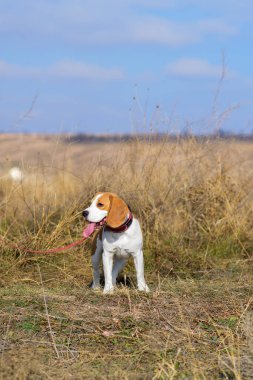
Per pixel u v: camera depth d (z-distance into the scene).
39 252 7.78
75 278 7.84
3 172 10.51
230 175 10.33
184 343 5.54
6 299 6.52
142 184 9.64
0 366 4.79
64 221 8.80
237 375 4.60
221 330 5.79
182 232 9.30
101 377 4.80
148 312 6.20
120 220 6.77
